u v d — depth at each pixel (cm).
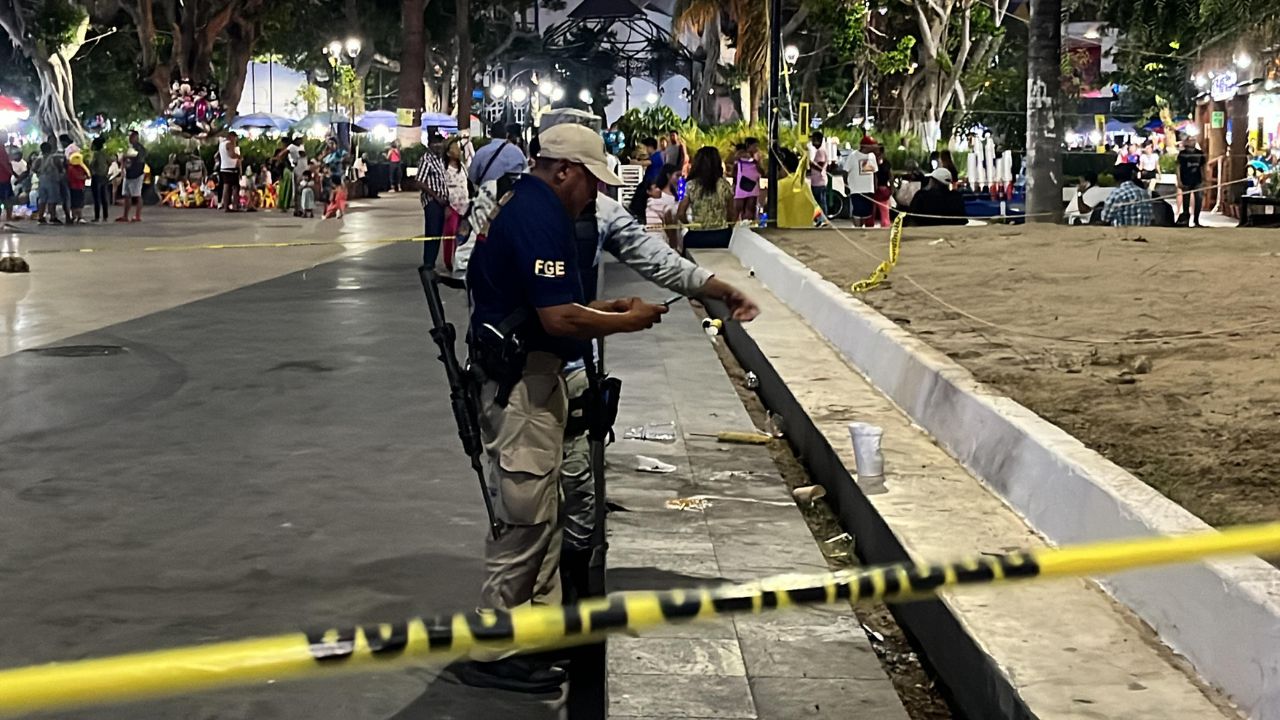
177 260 2122
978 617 465
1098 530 506
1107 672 418
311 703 481
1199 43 2214
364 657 201
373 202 4369
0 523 691
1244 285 1180
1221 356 844
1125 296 1136
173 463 813
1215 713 389
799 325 1182
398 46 7894
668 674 468
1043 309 1082
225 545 657
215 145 4375
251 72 8825
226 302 1572
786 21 4869
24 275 1870
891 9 4872
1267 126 2809
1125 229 1786
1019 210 2883
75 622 555
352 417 941
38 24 4259
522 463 479
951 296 1177
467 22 7444
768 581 226
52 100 4369
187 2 5259
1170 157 3962
